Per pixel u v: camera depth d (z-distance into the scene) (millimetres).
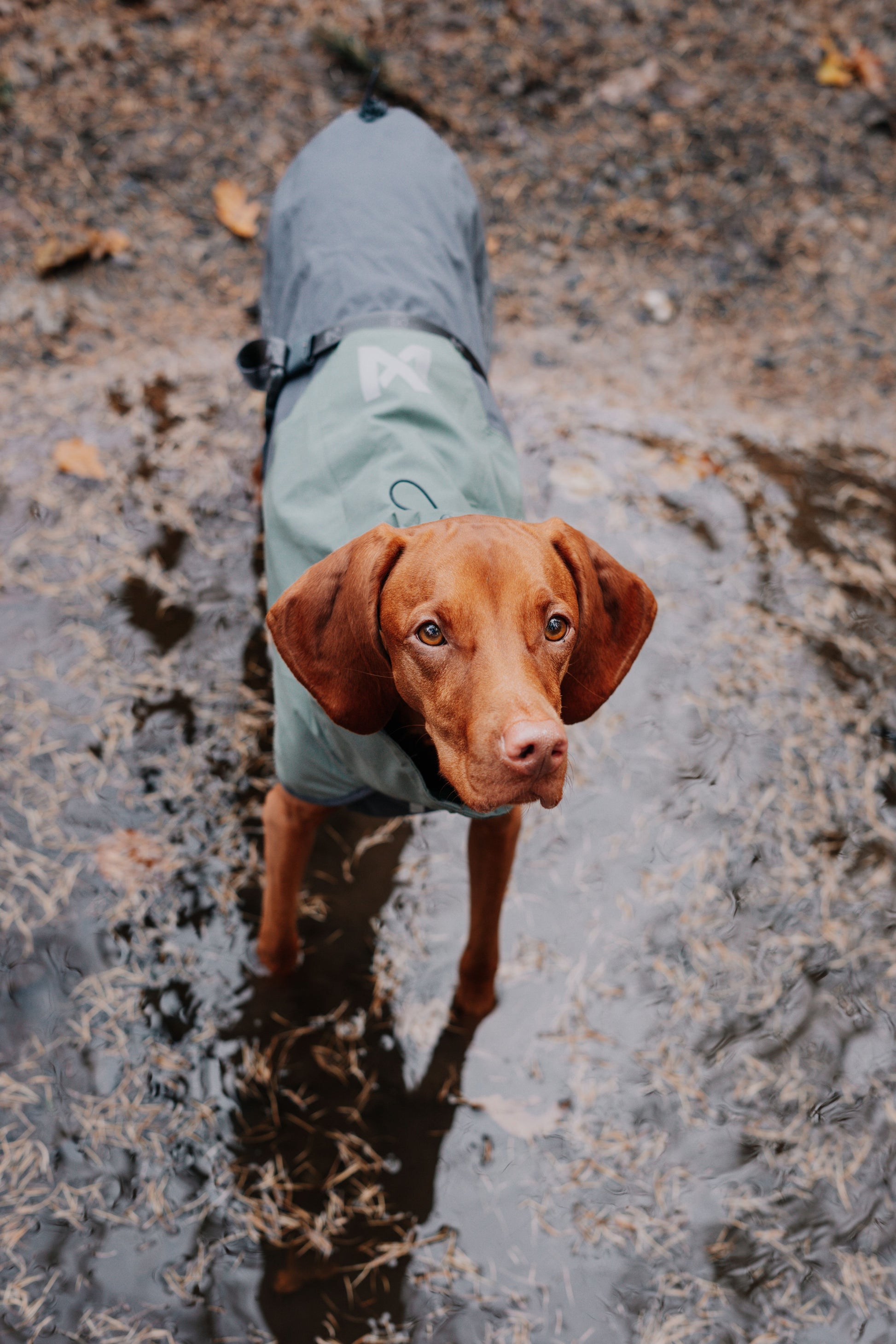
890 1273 2502
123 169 4590
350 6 5117
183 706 3271
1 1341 2270
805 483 4109
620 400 4316
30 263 4305
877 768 3369
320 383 2295
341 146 2840
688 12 5395
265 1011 2789
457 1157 2627
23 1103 2568
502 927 2996
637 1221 2557
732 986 2922
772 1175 2631
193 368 4137
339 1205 2531
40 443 3820
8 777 3072
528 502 3869
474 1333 2389
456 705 1677
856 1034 2850
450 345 2408
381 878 3049
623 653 1953
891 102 5281
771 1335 2414
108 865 2947
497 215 4789
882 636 3684
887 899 3098
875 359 4609
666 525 3891
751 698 3492
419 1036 2803
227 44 4934
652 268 4762
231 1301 2373
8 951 2779
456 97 5008
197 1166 2545
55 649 3336
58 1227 2422
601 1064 2787
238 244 4531
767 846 3184
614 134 5051
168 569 3555
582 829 3186
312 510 2125
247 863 3008
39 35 4789
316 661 1868
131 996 2756
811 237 4914
